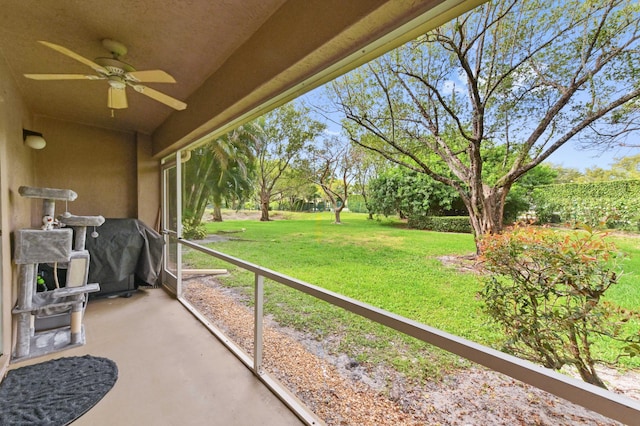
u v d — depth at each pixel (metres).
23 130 2.96
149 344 2.54
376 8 1.14
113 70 1.89
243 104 2.18
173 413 1.72
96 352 2.39
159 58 2.25
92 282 3.43
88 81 2.70
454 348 1.00
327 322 2.20
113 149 4.24
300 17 1.53
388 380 1.64
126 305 3.46
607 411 0.70
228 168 5.48
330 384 1.83
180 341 2.61
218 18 1.77
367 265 2.24
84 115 3.64
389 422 1.55
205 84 2.64
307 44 1.48
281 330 2.38
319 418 1.67
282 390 1.89
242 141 5.07
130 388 1.94
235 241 4.82
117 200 4.29
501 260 1.28
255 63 1.91
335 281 2.46
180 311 3.31
